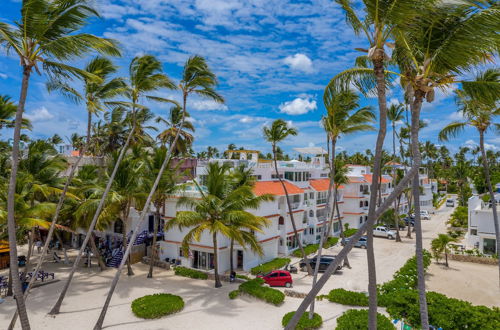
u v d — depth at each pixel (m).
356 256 38.47
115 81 21.48
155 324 19.50
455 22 9.30
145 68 20.83
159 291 25.36
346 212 53.59
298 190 40.78
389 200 10.23
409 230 49.81
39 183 25.06
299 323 18.28
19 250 38.78
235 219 24.38
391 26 9.48
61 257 35.81
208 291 25.50
